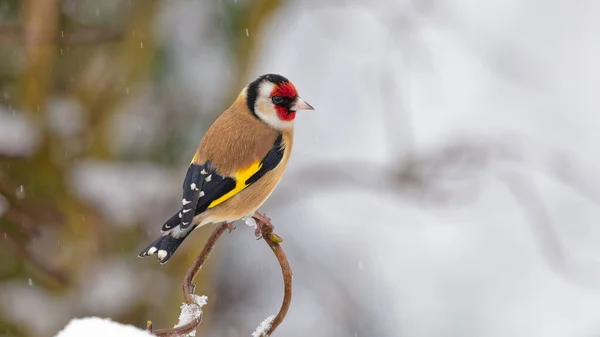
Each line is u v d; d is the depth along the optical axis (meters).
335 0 14.67
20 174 12.31
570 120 16.03
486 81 16.28
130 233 12.95
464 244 15.51
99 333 3.13
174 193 13.10
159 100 14.03
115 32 13.06
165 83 13.99
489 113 15.81
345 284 15.40
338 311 15.03
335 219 15.96
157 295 13.49
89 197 12.57
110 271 13.01
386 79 14.87
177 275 13.48
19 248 10.67
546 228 14.35
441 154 13.94
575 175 14.56
